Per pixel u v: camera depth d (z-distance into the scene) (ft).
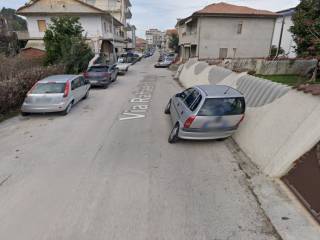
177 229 11.18
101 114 29.96
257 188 14.30
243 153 19.11
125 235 10.77
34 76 36.96
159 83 57.21
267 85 21.39
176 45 172.65
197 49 89.61
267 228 11.26
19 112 30.40
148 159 17.98
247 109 22.12
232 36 89.51
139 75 73.87
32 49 84.53
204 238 10.69
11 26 121.90
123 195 13.61
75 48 61.57
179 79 61.31
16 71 41.22
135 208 12.54
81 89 35.60
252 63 62.75
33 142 20.98
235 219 11.84
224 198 13.46
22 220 11.58
